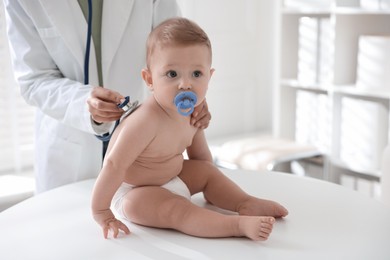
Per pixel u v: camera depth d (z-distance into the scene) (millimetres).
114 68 1408
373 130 2443
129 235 996
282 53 2842
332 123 2617
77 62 1334
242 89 3234
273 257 894
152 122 1013
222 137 3178
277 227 1020
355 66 2645
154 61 997
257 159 2441
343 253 911
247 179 1298
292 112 2924
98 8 1384
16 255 918
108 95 1063
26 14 1297
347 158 2580
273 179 1299
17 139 2508
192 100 980
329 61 2605
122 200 1049
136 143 995
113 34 1375
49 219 1075
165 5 1480
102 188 986
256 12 3197
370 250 923
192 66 977
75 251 929
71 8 1316
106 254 916
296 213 1088
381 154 2428
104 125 1164
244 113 3275
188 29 987
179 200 1009
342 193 1204
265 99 3316
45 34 1296
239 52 3176
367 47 2441
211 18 3023
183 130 1070
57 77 1358
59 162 1390
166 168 1062
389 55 2357
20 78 1328
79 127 1215
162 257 899
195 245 946
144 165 1045
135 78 1434
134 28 1409
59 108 1229
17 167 2516
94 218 999
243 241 959
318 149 2625
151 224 1019
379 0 2355
